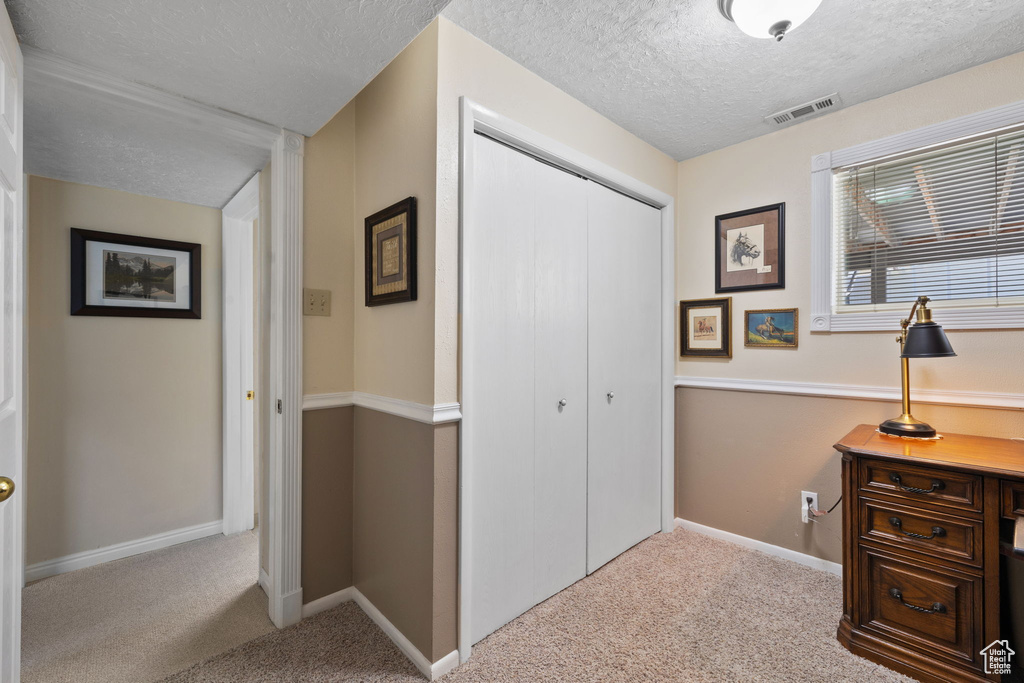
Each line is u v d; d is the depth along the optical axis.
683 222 2.80
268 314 2.06
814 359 2.30
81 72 1.42
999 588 1.42
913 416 1.99
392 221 1.75
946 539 1.52
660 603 1.99
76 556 2.29
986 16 1.56
